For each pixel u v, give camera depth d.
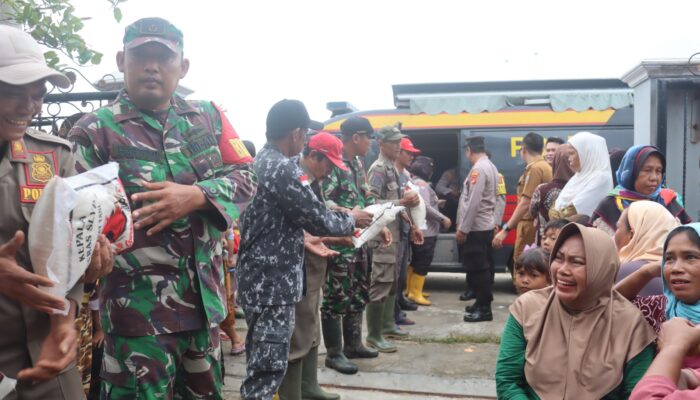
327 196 4.03
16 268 1.48
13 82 1.52
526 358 2.03
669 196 3.37
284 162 2.89
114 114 2.10
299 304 3.36
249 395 2.93
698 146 4.91
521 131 7.39
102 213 1.60
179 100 2.27
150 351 2.04
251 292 2.96
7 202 1.62
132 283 2.04
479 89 7.77
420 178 6.48
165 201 1.93
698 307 2.01
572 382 1.92
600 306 1.99
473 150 6.02
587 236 1.96
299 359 3.36
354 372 4.26
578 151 3.91
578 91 7.43
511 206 7.30
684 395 1.44
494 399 3.82
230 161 2.34
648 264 2.24
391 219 3.58
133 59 2.07
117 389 2.07
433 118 7.63
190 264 2.13
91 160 2.04
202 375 2.24
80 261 1.55
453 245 7.34
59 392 1.72
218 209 2.08
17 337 1.67
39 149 1.73
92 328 3.07
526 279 3.11
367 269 4.47
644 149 3.28
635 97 5.20
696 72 4.65
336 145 3.61
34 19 3.32
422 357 4.66
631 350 1.89
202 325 2.17
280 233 2.95
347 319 4.57
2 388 1.56
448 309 6.43
